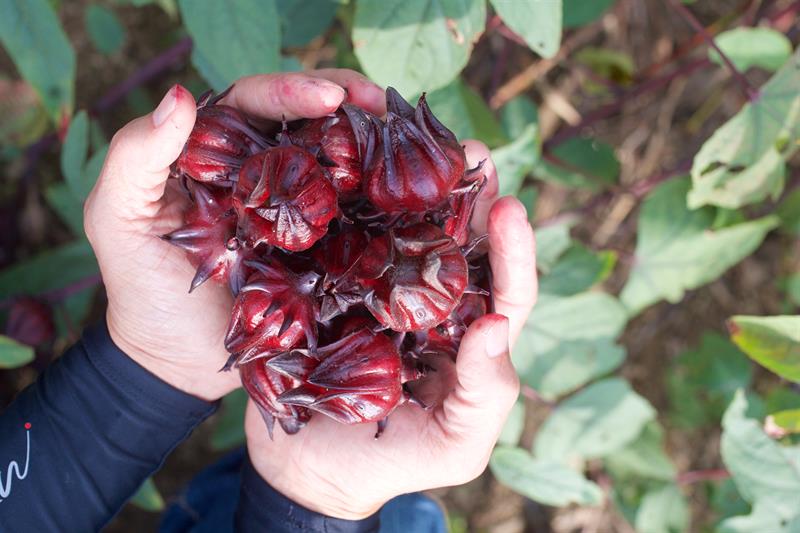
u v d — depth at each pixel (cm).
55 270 53
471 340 30
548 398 51
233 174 32
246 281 32
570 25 52
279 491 36
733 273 71
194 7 37
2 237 65
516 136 54
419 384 35
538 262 47
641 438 56
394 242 29
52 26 41
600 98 67
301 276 31
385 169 30
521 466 51
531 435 70
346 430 35
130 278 35
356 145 31
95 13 61
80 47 67
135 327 36
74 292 53
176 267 35
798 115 40
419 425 34
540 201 68
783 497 41
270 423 33
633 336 71
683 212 50
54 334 52
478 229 36
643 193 54
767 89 40
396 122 30
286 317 31
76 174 45
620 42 66
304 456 35
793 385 54
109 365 37
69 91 43
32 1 41
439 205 30
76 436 36
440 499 71
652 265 51
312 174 29
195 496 47
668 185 50
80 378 37
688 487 70
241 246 31
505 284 35
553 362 49
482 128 46
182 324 36
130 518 68
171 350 36
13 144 55
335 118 32
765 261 71
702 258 50
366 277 29
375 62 37
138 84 61
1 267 65
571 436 51
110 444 36
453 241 29
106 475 36
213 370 37
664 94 67
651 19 66
